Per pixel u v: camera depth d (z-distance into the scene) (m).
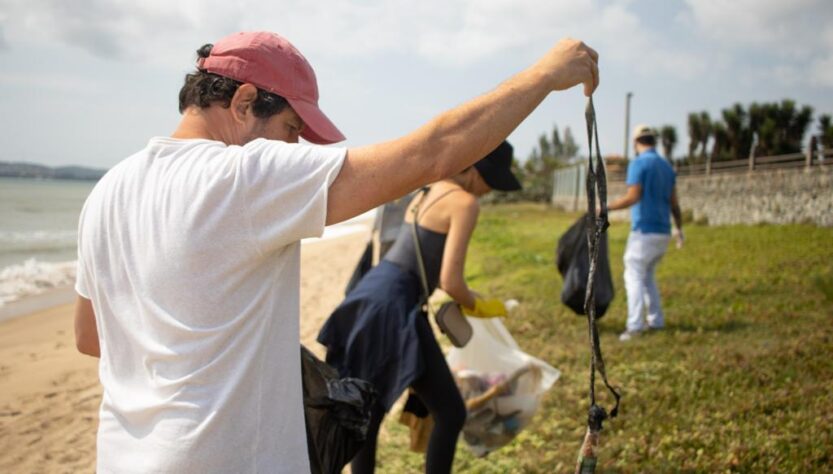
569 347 6.13
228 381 1.50
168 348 1.49
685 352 5.60
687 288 8.54
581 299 6.00
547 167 53.62
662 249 6.47
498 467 3.93
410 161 1.49
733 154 28.72
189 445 1.46
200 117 1.68
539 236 19.03
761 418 4.03
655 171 6.36
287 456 1.59
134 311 1.54
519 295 8.84
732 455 3.53
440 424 3.16
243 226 1.47
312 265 16.52
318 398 2.14
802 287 8.18
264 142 1.54
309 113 1.71
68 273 14.46
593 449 1.95
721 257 11.49
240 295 1.50
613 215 28.80
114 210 1.58
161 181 1.53
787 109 26.48
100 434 1.60
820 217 16.44
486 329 4.00
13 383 6.44
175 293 1.48
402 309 3.12
